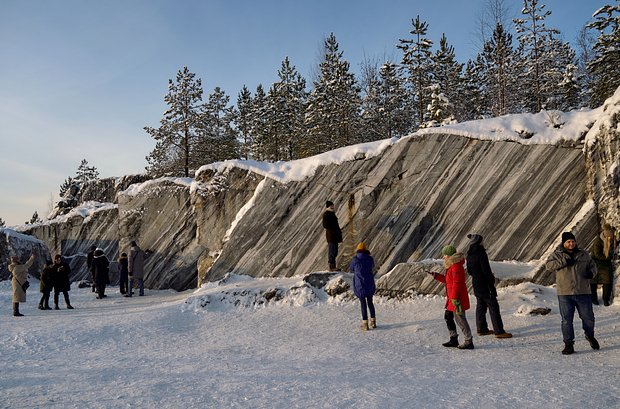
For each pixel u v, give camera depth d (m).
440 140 13.31
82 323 10.46
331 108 32.84
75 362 7.28
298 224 14.61
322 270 13.90
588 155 11.34
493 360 6.49
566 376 5.31
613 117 10.58
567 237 6.86
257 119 38.03
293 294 11.62
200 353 7.77
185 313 11.35
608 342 7.06
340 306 11.05
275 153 36.59
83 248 25.23
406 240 13.00
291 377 5.80
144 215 19.78
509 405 4.37
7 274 23.06
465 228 12.41
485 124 13.12
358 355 7.18
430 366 6.26
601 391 4.67
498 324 7.91
